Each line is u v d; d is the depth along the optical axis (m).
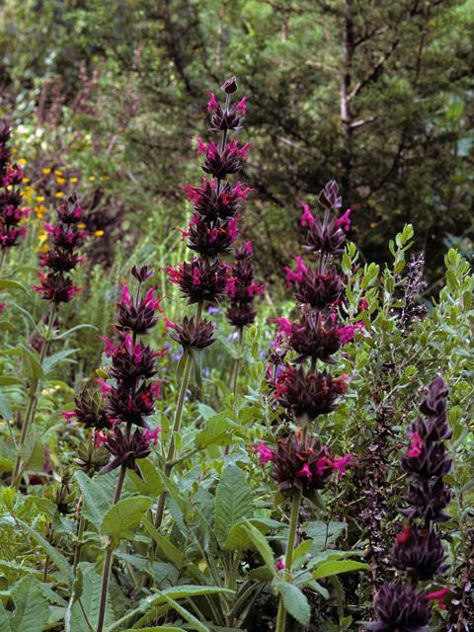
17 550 2.58
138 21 7.39
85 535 2.42
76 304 5.76
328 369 2.53
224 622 2.30
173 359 4.91
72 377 5.58
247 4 7.30
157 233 6.95
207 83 7.10
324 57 7.13
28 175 8.35
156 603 2.11
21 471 3.23
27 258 6.37
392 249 2.60
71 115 9.86
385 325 2.52
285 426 2.59
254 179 7.13
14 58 13.12
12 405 4.20
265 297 7.18
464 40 7.04
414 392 2.54
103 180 7.62
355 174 7.10
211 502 2.41
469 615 2.10
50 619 2.10
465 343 2.45
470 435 2.68
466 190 6.81
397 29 6.66
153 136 7.53
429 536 1.69
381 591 1.72
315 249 1.90
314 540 2.28
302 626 2.30
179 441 2.49
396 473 2.42
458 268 2.54
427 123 6.66
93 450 2.44
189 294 2.44
